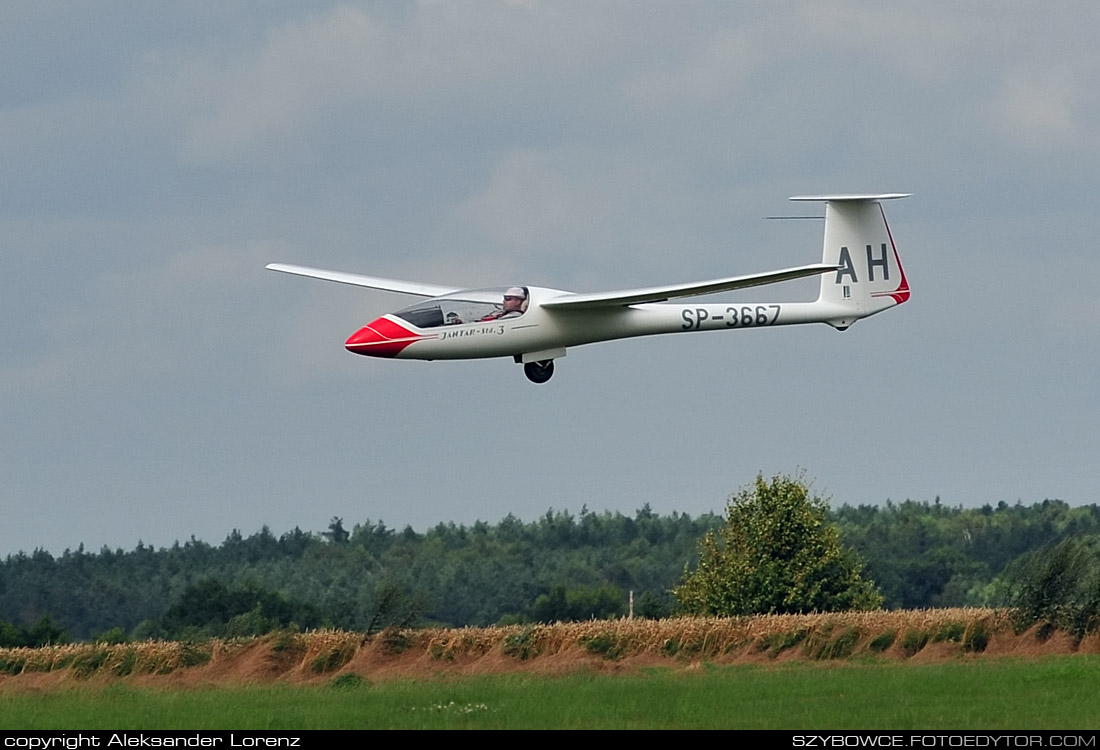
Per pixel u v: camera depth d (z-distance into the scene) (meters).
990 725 71.50
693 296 106.00
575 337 107.38
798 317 117.25
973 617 114.38
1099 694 81.75
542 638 119.62
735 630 119.69
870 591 188.38
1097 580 109.69
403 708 82.88
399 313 103.38
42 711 86.12
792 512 186.75
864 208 120.00
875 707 78.25
